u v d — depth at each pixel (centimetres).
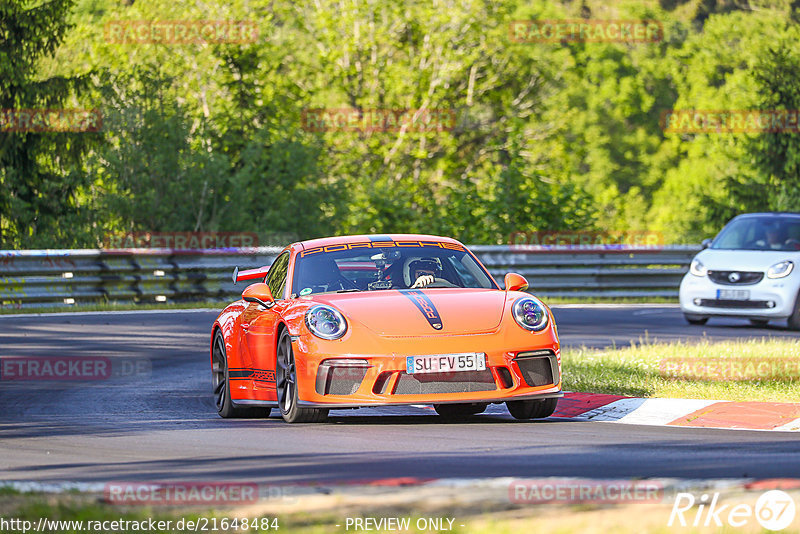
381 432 2738
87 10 14738
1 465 2319
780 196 12988
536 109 17012
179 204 10906
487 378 2803
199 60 13725
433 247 3319
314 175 11769
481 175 16162
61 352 5016
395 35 16062
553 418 3083
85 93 10888
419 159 15700
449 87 16088
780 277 5975
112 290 7562
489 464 2195
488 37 15750
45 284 7319
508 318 2891
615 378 3688
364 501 1730
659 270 8550
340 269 3194
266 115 13900
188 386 4047
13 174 10694
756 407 3042
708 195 14000
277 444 2561
